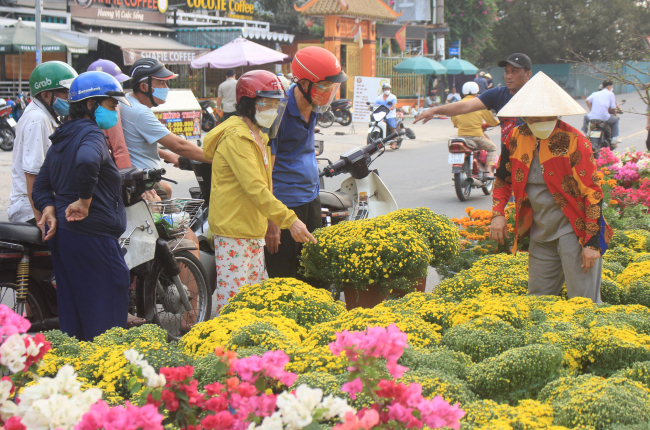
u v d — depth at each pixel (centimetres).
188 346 339
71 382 185
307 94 471
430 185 1248
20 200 473
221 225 427
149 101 491
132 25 2402
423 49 3722
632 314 367
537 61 4941
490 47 4878
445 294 451
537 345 300
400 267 465
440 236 535
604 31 4431
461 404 259
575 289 424
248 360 191
